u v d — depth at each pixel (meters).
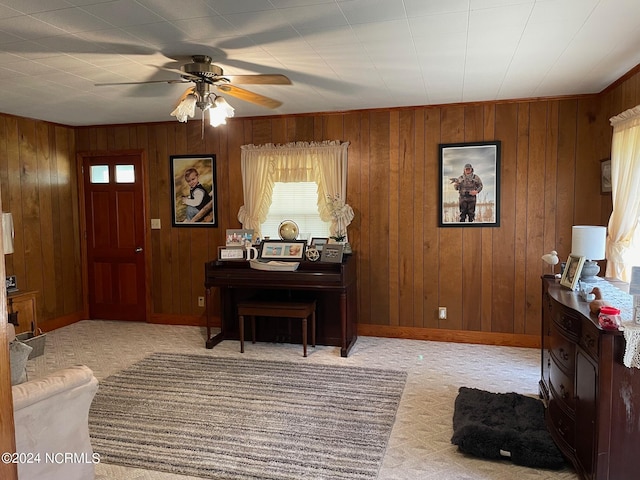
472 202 4.65
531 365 4.10
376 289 4.96
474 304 4.73
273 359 4.34
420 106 4.68
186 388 3.66
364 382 3.74
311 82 3.72
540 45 2.87
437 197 4.73
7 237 3.98
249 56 3.04
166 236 5.56
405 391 3.56
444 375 3.88
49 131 5.38
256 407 3.31
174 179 5.47
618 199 3.54
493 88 3.99
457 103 4.58
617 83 3.77
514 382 3.71
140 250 5.67
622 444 2.10
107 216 5.73
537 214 4.51
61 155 5.55
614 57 3.12
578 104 4.33
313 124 5.00
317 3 2.24
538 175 4.47
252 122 5.17
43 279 5.32
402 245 4.86
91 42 2.75
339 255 4.53
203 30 2.58
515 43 2.83
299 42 2.78
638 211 3.31
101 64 3.18
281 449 2.75
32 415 2.04
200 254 5.47
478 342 4.74
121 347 4.75
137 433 2.95
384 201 4.88
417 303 4.87
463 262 4.72
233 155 5.27
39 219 5.25
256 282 4.52
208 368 4.11
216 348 4.71
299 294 4.82
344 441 2.82
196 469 2.56
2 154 4.81
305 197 5.12
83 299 5.85
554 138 4.41
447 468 2.53
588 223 4.39
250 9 2.30
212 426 3.04
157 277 5.63
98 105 4.46
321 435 2.90
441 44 2.83
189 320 5.57
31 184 5.15
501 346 4.67
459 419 2.96
